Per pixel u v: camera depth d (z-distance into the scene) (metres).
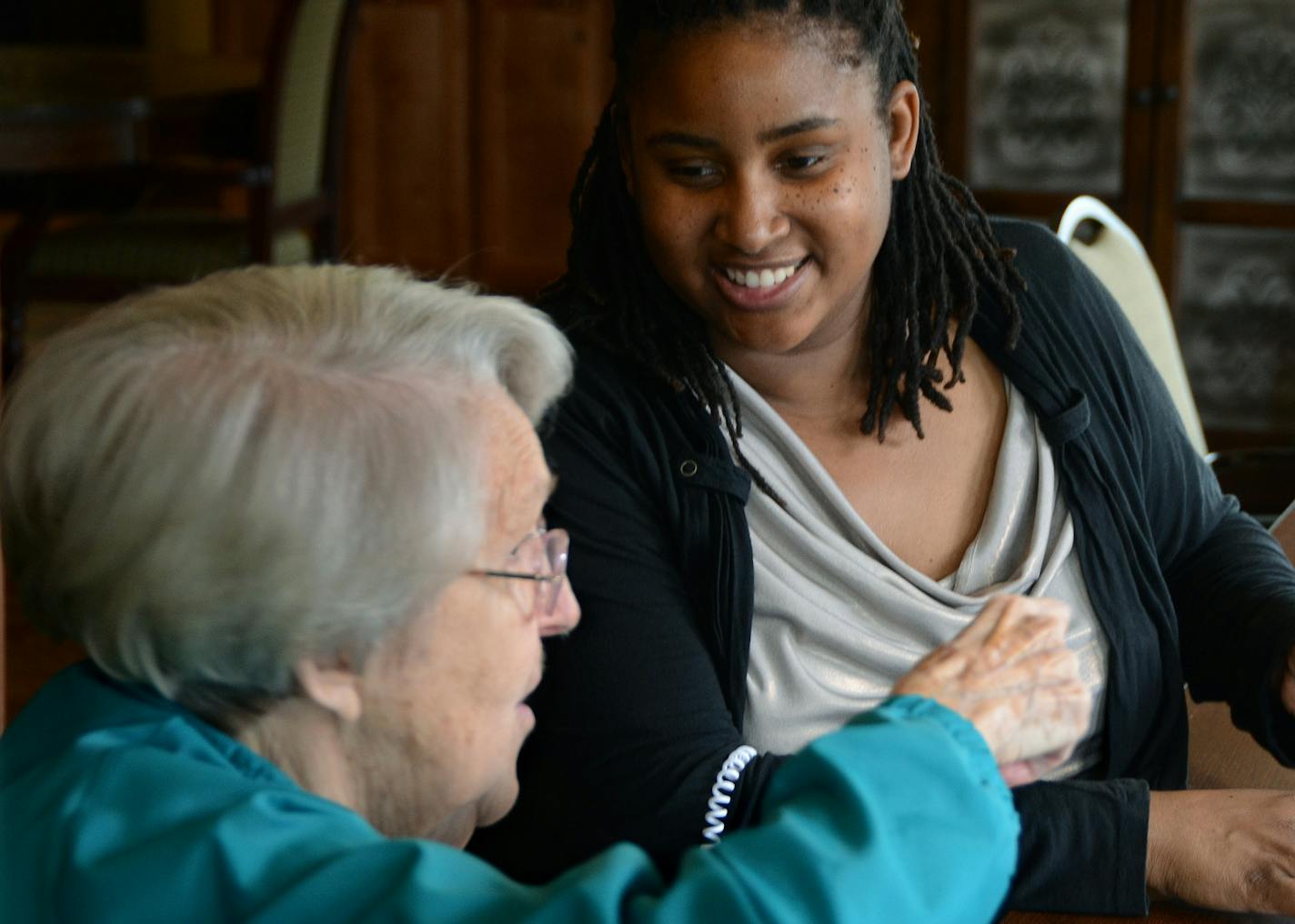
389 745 0.93
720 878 0.75
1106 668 1.42
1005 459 1.43
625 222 1.37
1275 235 4.40
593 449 1.35
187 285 0.94
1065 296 1.48
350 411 0.85
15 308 4.05
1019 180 4.64
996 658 0.92
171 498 0.83
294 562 0.83
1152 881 1.21
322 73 4.23
